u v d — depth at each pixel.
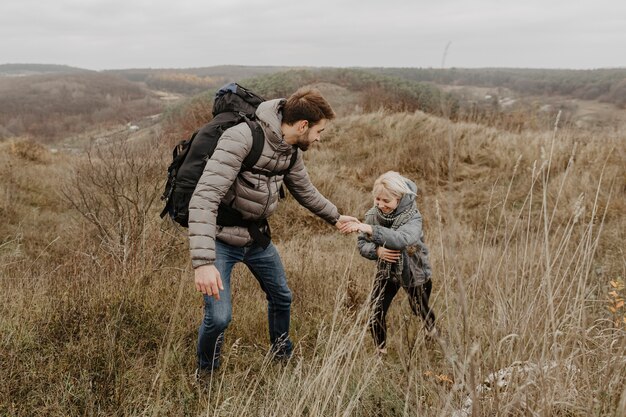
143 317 3.09
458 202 7.06
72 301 3.04
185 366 2.79
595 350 1.95
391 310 3.52
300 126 2.37
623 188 6.76
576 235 3.72
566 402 1.68
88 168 5.97
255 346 3.07
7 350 2.49
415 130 11.18
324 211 2.90
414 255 2.93
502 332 2.00
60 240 6.43
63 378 2.37
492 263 2.34
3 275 3.91
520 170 8.51
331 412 2.09
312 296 3.87
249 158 2.35
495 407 1.68
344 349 2.17
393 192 2.91
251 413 2.17
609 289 3.19
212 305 2.45
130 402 2.21
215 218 2.29
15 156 12.39
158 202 5.68
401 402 2.17
